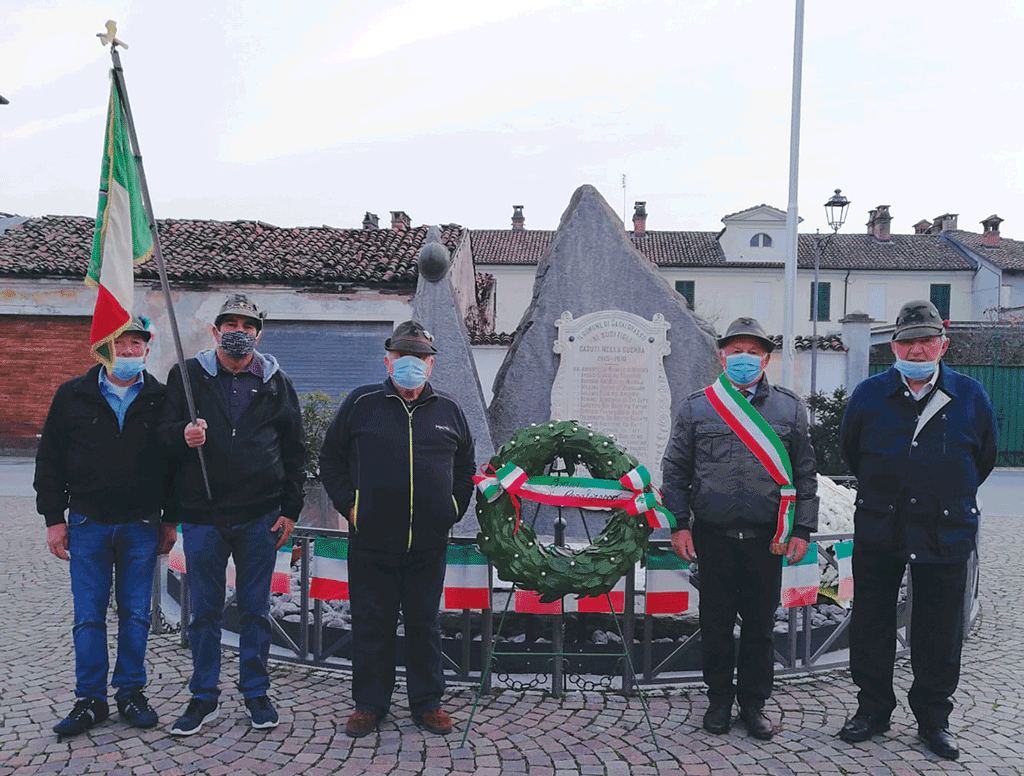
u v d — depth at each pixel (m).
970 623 5.47
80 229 18.48
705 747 3.50
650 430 6.35
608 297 6.43
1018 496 13.59
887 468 3.56
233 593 5.07
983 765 3.36
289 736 3.55
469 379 5.93
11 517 9.77
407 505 3.55
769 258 33.41
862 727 3.60
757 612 3.64
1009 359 19.73
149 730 3.60
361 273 16.08
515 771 3.25
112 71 3.30
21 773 3.18
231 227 18.34
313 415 7.20
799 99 13.83
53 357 17.00
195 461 3.59
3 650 4.79
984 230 33.66
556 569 3.82
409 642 3.70
